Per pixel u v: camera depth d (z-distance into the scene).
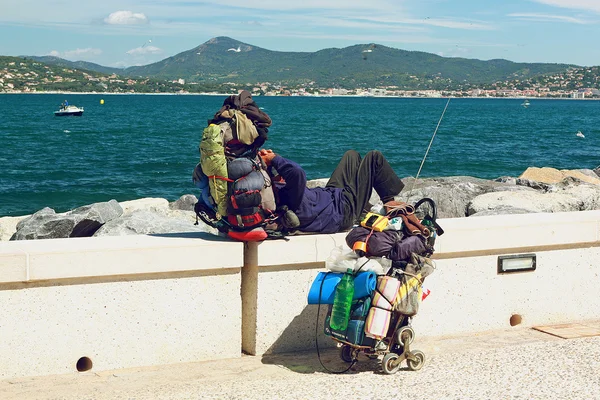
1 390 4.73
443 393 4.51
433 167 36.75
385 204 5.51
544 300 6.32
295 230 5.58
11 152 42.41
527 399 4.38
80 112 102.94
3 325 4.89
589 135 65.38
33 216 13.01
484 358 5.21
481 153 44.72
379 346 4.99
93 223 12.68
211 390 4.64
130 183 29.66
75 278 4.99
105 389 4.73
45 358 5.01
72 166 35.12
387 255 5.11
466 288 6.05
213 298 5.39
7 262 4.77
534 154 44.12
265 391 4.61
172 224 10.96
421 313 5.95
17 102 178.62
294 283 5.59
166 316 5.27
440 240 5.82
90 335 5.09
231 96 5.41
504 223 6.11
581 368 4.94
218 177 5.24
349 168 5.95
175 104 179.38
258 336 5.54
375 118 103.94
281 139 56.31
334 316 5.02
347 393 4.55
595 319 6.52
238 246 5.34
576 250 6.38
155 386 4.79
